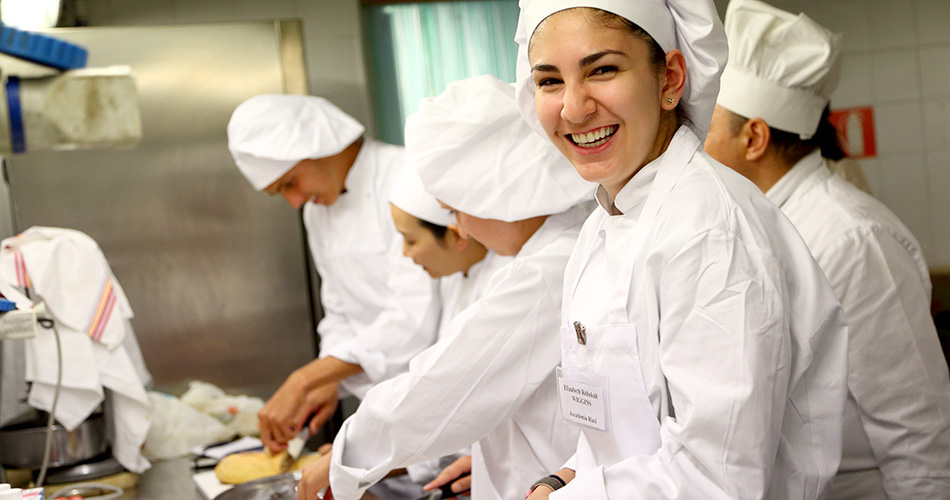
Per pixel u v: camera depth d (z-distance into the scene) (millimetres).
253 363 2699
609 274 1051
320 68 3090
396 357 2109
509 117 1398
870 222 1431
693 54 988
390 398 1338
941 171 3354
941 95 3326
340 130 2297
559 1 940
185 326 2660
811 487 962
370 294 2400
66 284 2025
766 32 1521
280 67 2629
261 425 1996
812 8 3311
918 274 1424
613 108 932
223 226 2652
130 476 2037
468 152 1394
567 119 946
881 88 3336
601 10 919
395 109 3217
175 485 1947
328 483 1482
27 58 1351
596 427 1051
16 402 2229
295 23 2637
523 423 1378
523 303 1307
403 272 2143
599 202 1104
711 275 887
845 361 966
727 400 857
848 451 1434
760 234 917
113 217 2586
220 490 1838
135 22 3045
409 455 1340
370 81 3197
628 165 974
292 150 2184
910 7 3307
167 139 2600
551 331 1311
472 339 1305
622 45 926
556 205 1365
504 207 1380
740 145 1573
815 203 1513
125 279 2609
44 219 2545
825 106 1659
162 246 2625
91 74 1412
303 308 2713
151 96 2578
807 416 963
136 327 2631
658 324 953
